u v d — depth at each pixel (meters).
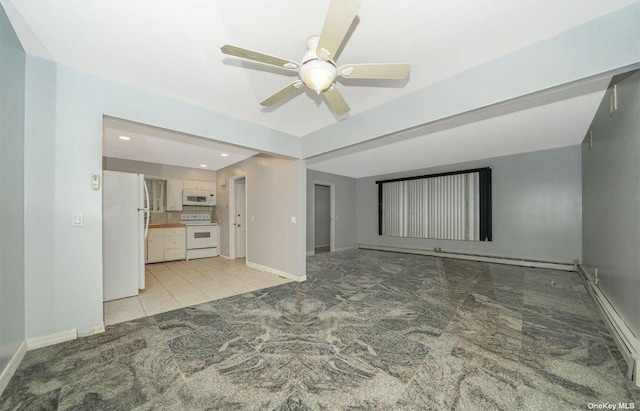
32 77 1.94
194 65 2.05
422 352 1.95
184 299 3.15
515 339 2.14
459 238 5.92
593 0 1.42
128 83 2.33
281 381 1.63
